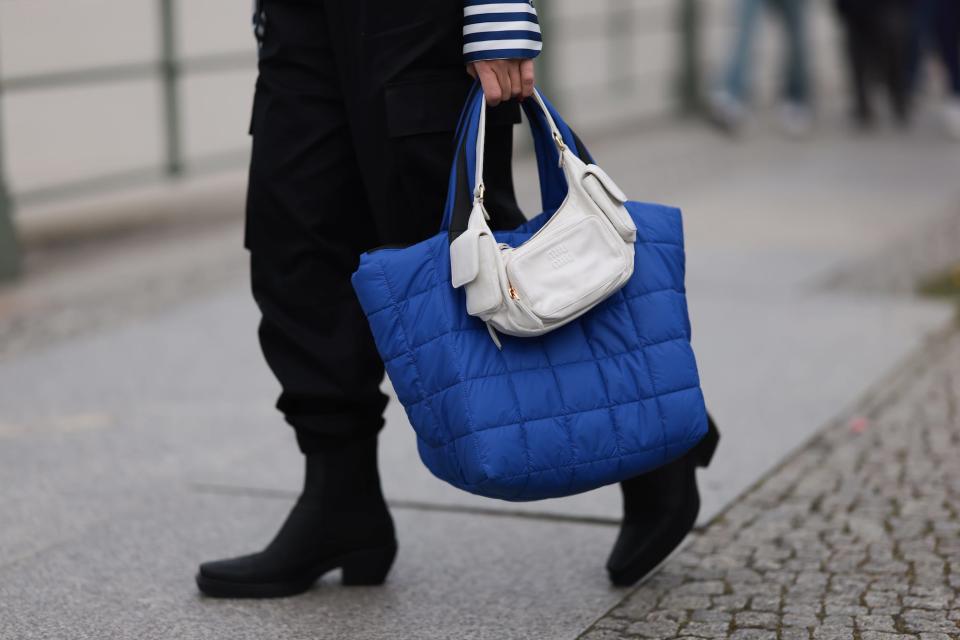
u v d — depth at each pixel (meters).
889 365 12.96
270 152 7.59
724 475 9.94
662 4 32.06
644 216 7.16
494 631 7.46
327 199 7.58
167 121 20.78
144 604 7.92
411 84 7.15
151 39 20.44
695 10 32.88
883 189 22.98
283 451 10.87
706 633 7.30
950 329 14.32
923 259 17.80
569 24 28.52
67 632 7.55
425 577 8.27
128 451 10.91
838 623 7.37
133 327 15.05
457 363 6.62
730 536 8.77
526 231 7.25
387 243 7.40
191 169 21.39
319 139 7.52
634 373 6.87
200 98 21.45
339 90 7.50
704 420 7.02
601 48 29.91
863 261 17.78
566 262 6.66
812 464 10.23
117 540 9.00
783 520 9.03
